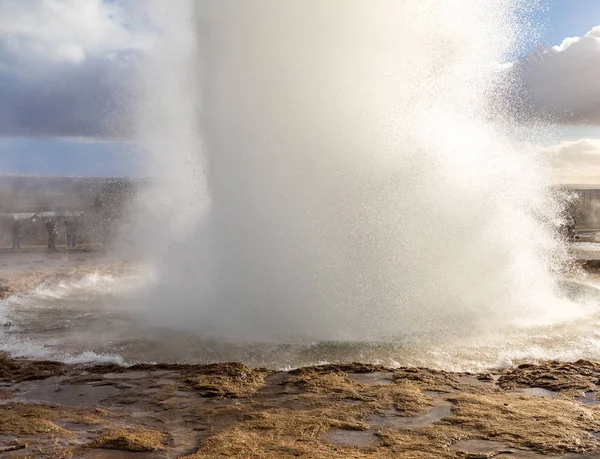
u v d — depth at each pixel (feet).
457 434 15.26
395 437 15.17
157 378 20.92
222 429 16.15
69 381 20.75
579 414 16.56
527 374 20.62
